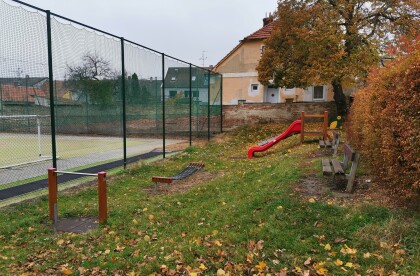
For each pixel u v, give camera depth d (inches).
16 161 447.5
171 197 249.1
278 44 682.8
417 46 174.4
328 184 220.4
